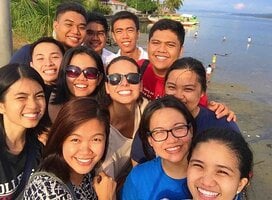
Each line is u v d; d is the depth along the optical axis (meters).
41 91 0.81
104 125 0.70
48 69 1.20
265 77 7.31
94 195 0.79
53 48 1.21
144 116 0.82
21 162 0.80
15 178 0.78
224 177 0.62
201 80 0.97
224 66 8.34
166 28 1.23
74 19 1.50
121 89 1.03
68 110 0.67
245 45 13.58
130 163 1.04
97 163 0.76
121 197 0.89
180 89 0.96
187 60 0.98
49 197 0.64
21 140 0.81
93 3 9.74
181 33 1.25
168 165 0.79
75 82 1.09
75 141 0.68
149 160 0.90
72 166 0.69
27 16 4.32
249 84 6.55
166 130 0.78
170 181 0.80
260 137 3.85
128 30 1.69
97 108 0.69
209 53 10.51
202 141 0.65
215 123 0.98
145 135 0.83
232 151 0.62
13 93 0.77
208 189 0.63
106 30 1.89
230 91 5.92
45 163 0.68
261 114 4.73
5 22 1.33
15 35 4.75
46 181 0.65
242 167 0.63
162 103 0.80
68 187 0.69
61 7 1.54
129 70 1.03
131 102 1.05
